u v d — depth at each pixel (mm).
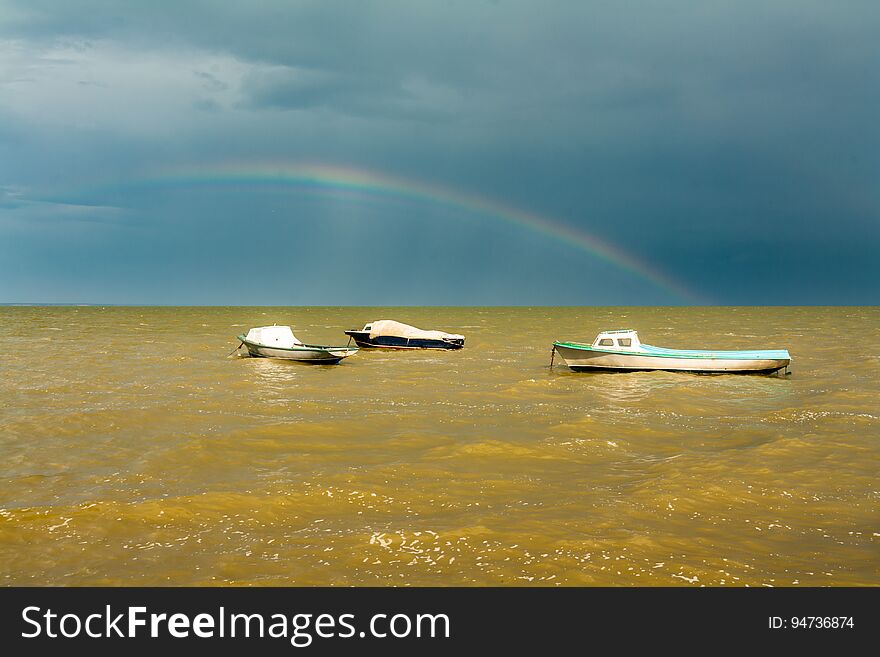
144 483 16734
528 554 12359
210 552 12562
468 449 19719
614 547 12578
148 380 36094
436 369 42156
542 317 163000
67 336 74188
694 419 25016
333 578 11578
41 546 12812
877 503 14953
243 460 18953
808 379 36656
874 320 133625
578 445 20438
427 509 14812
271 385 34438
